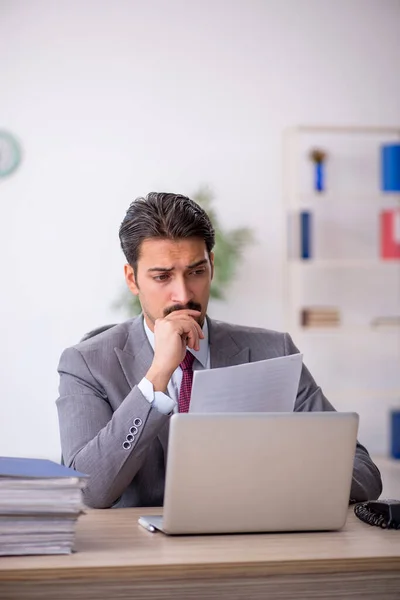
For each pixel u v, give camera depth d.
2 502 1.41
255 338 2.27
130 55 5.55
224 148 5.67
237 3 5.65
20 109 5.43
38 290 5.48
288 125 5.74
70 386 2.08
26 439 5.47
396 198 5.97
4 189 5.43
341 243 5.95
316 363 5.95
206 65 5.63
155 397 1.81
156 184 5.59
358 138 5.91
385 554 1.45
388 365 6.03
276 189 5.74
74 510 1.44
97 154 5.53
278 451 1.58
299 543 1.54
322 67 5.77
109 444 1.80
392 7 5.83
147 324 2.15
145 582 1.37
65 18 5.47
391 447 5.70
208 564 1.38
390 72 5.85
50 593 1.34
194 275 2.02
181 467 1.53
